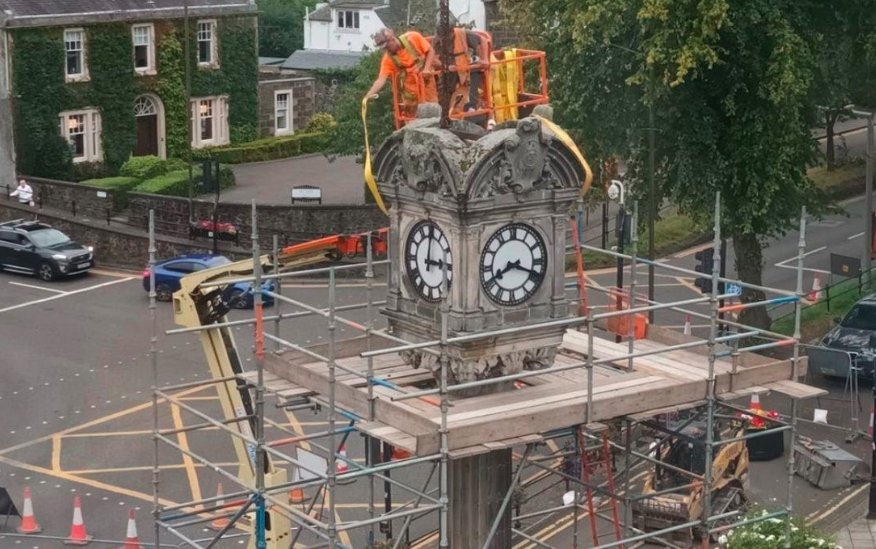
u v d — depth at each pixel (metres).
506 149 22.22
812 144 53.03
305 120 98.50
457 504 23.91
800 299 25.73
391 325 23.88
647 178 52.22
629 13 50.34
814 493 39.53
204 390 49.59
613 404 23.25
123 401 48.69
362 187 81.00
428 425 21.56
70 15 81.81
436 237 22.92
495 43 76.75
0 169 80.06
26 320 59.06
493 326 22.72
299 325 55.81
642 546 35.12
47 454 43.88
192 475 41.78
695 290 61.41
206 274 28.56
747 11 47.69
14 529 37.69
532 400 23.03
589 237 70.12
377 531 36.16
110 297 62.69
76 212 73.50
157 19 86.50
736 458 36.72
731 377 24.73
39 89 80.94
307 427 44.34
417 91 24.19
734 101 49.84
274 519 31.84
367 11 114.88
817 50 51.12
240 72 92.25
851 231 71.50
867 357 47.88
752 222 51.38
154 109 88.00
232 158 89.81
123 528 37.88
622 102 51.59
